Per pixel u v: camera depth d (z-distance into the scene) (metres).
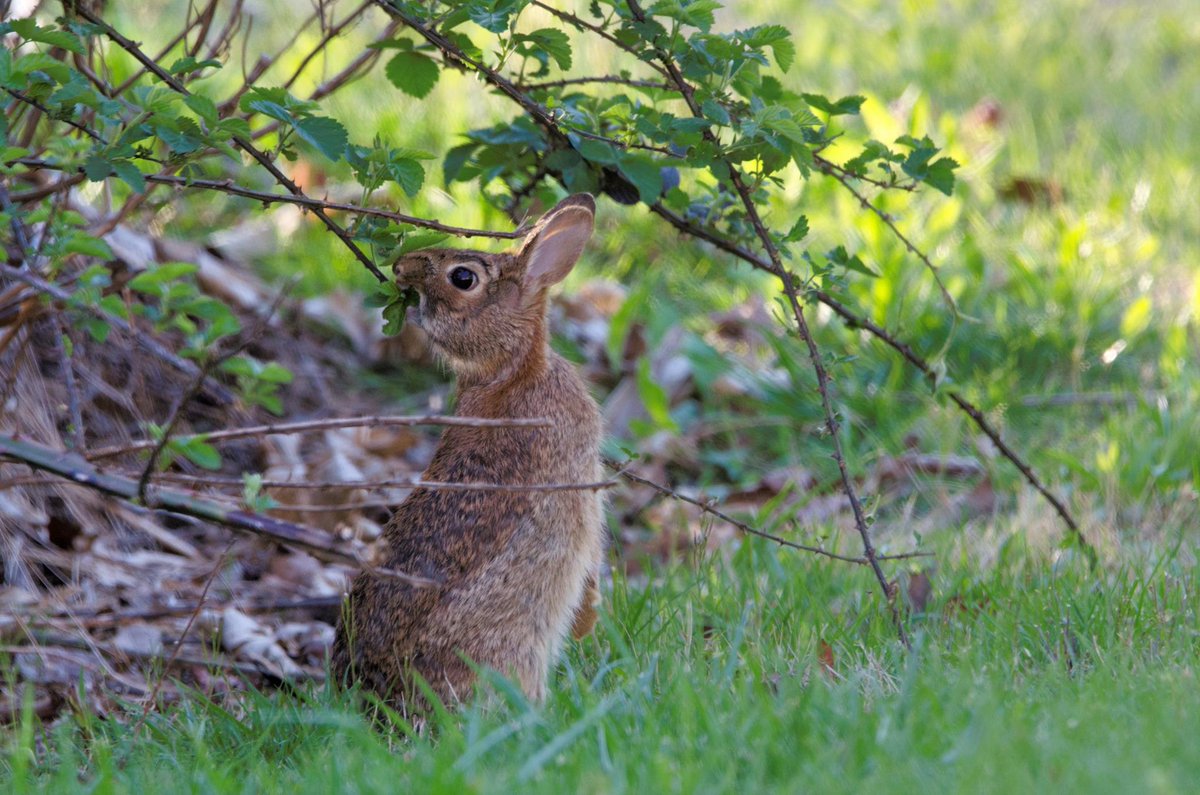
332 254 14.24
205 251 13.82
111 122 7.09
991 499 11.50
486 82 8.77
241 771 6.93
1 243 8.34
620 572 10.87
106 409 11.41
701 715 6.54
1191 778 5.59
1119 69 21.22
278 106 7.21
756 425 13.04
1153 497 11.00
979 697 6.62
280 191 14.78
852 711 6.51
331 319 13.62
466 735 6.74
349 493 11.28
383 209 7.59
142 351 11.80
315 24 18.88
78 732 7.89
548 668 8.13
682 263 15.23
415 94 9.12
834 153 15.61
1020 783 5.51
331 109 16.92
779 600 9.00
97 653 8.82
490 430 8.31
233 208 14.72
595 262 15.28
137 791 6.50
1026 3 24.34
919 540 9.53
